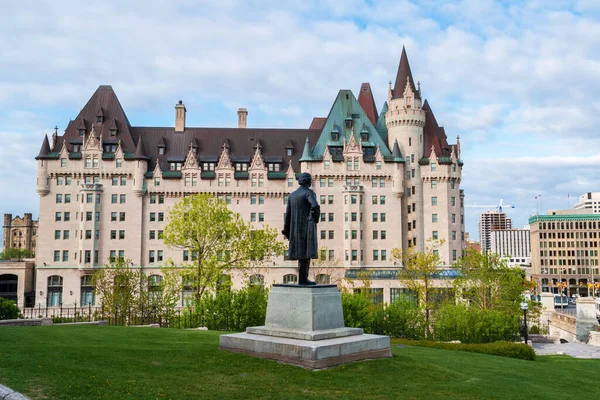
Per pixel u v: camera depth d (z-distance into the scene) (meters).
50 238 110.94
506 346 37.28
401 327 50.69
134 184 111.94
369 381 19.97
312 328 22.84
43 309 97.81
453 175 116.00
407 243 115.69
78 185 112.25
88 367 19.36
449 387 20.23
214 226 68.94
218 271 66.62
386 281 96.75
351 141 115.44
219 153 118.69
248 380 19.23
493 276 67.25
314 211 24.86
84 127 115.31
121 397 16.20
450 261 113.44
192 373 19.77
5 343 23.72
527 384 22.86
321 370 20.81
